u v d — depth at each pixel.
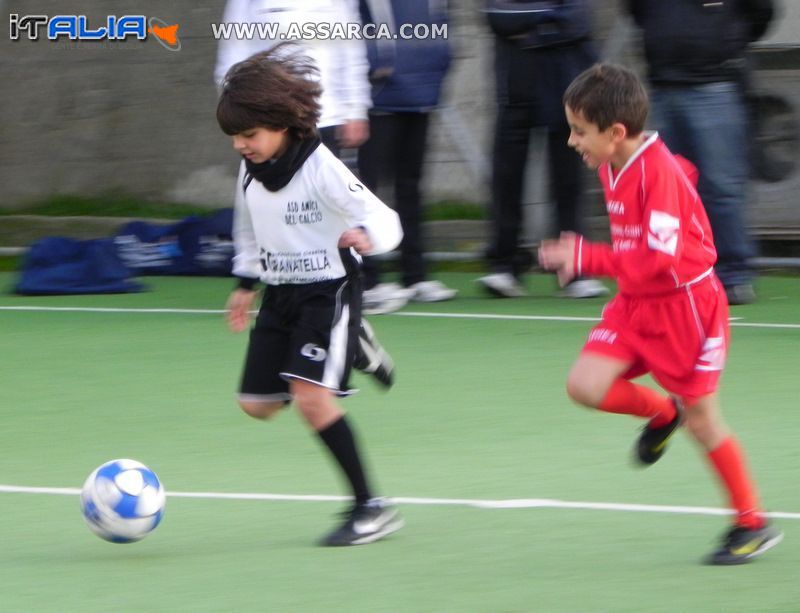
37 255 34.84
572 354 26.00
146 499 14.82
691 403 14.54
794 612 12.73
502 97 31.08
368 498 15.24
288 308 15.41
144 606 13.20
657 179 14.19
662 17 29.03
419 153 30.91
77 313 31.61
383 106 29.78
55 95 43.06
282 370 15.62
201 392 23.36
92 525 14.81
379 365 16.17
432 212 39.22
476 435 20.19
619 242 14.73
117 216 42.53
